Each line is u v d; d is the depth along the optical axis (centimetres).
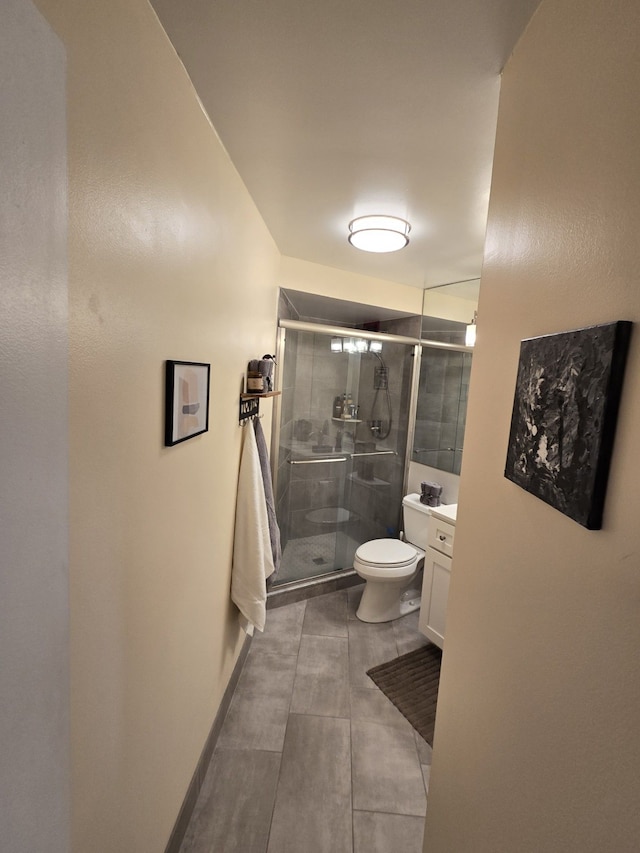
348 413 316
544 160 71
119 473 79
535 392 69
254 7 79
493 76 94
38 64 45
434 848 112
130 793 93
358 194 158
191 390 112
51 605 53
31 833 50
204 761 152
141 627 94
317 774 159
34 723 50
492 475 90
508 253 86
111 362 74
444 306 298
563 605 60
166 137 90
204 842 133
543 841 61
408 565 257
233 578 179
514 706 74
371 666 221
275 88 102
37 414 49
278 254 242
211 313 128
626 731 45
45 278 49
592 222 56
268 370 182
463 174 138
